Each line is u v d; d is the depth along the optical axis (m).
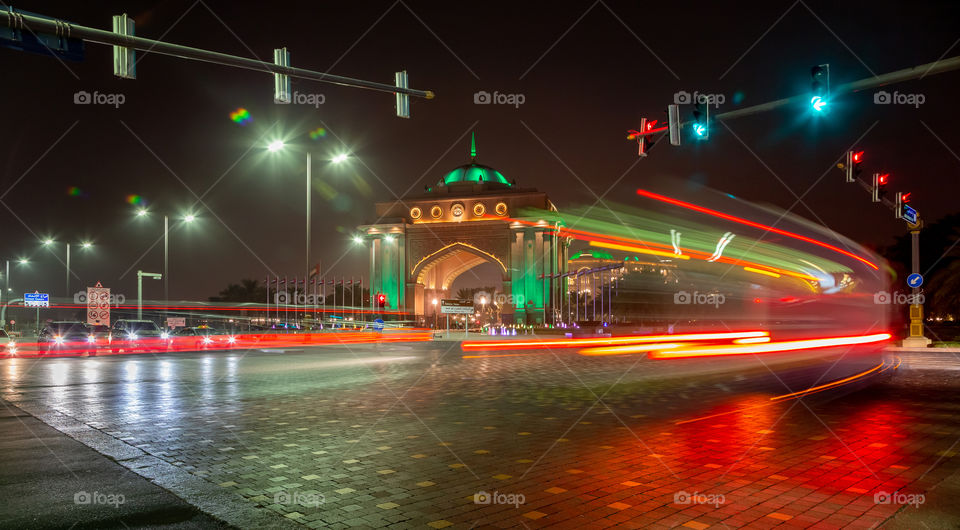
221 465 6.14
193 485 5.41
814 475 5.77
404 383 13.79
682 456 6.55
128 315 67.94
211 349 28.94
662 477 5.71
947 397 10.99
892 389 12.16
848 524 4.40
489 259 78.31
